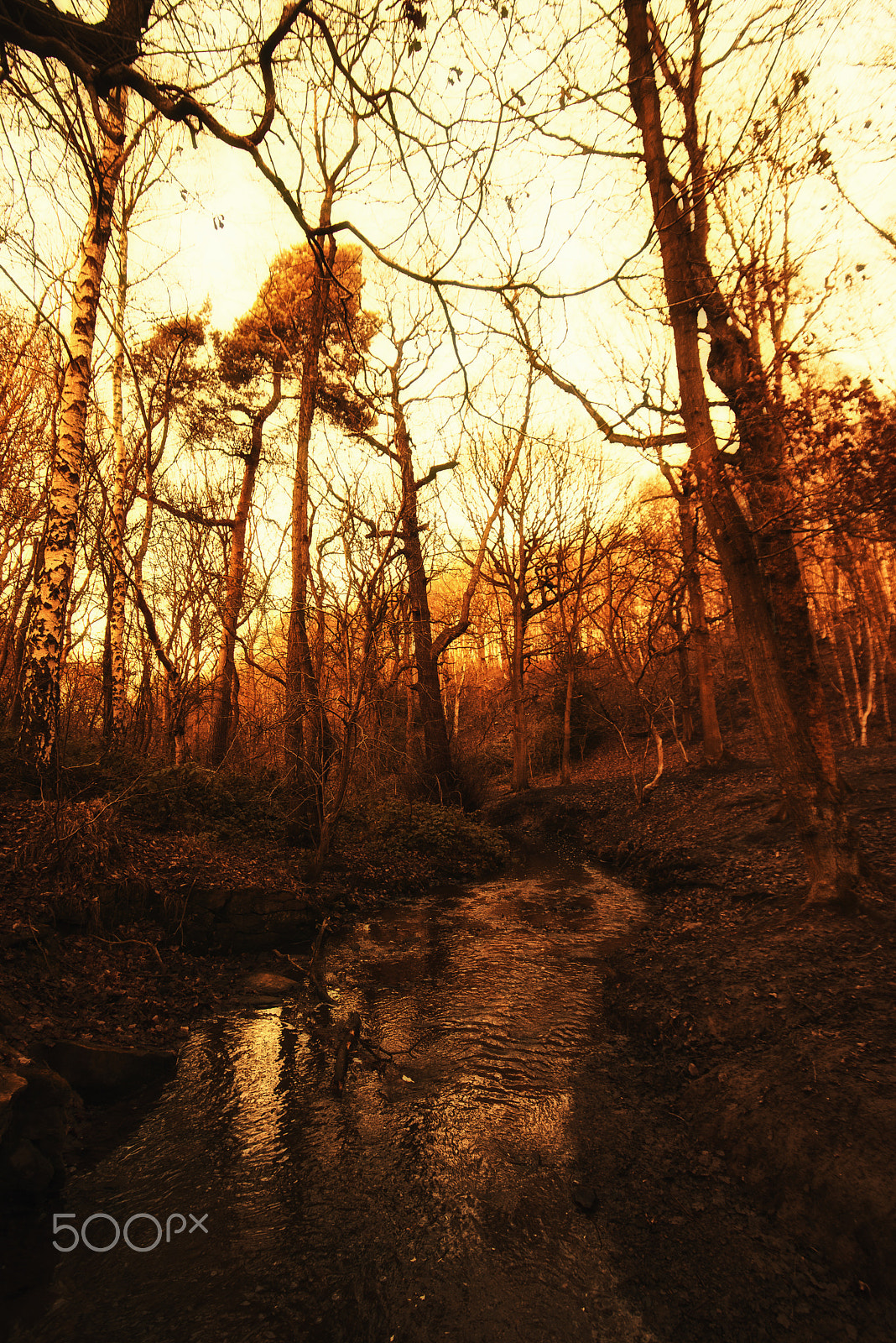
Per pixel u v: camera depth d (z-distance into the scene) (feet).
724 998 21.30
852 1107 14.55
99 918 26.21
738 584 25.34
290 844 43.27
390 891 44.32
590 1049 21.94
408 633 52.42
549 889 46.80
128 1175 15.76
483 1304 12.15
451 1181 15.57
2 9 12.18
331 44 13.88
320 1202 14.92
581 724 109.70
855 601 65.41
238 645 61.98
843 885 24.41
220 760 63.46
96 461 49.49
